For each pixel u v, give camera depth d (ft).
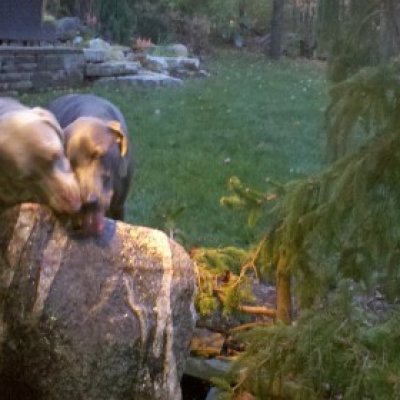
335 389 8.53
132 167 9.95
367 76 8.90
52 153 6.57
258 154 30.30
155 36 64.13
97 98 9.85
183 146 30.94
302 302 10.57
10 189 6.81
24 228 7.02
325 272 10.36
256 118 38.09
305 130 35.68
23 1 44.68
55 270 7.00
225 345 12.23
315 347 8.13
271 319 13.05
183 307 7.35
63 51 44.57
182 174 26.21
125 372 7.07
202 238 19.51
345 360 7.95
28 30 45.29
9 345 7.14
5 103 7.16
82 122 6.99
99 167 6.86
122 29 59.93
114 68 47.03
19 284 7.02
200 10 71.67
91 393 7.05
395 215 8.93
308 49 69.67
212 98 43.14
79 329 6.97
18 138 6.56
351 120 9.18
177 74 52.08
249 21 77.46
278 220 10.92
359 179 8.96
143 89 44.78
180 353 7.38
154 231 7.44
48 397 7.16
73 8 62.59
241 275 11.70
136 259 7.19
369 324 8.66
